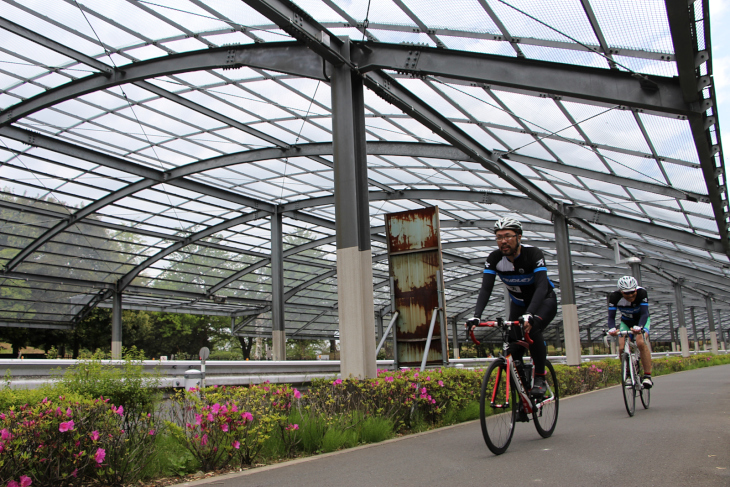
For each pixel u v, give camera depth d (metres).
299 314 44.69
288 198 28.81
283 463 5.05
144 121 19.47
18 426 3.75
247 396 5.54
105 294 32.28
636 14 8.48
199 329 54.75
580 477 3.93
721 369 27.42
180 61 15.06
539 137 16.31
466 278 48.03
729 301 58.41
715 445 5.18
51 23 14.16
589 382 15.05
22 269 27.70
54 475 3.86
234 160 22.61
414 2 10.46
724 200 17.81
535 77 10.67
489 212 29.72
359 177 11.56
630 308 8.74
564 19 9.28
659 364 24.97
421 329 12.45
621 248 33.50
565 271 25.00
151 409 5.03
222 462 4.92
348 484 4.00
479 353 72.69
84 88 16.61
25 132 20.00
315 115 18.53
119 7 13.32
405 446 5.73
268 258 35.62
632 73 9.79
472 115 15.70
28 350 40.75
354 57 12.18
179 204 27.20
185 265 33.31
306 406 6.50
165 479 4.55
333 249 36.91
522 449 5.19
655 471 4.09
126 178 24.09
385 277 45.72
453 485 3.82
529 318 5.06
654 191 17.98
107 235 28.41
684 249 29.52
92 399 4.39
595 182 19.84
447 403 8.00
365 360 10.38
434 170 23.02
